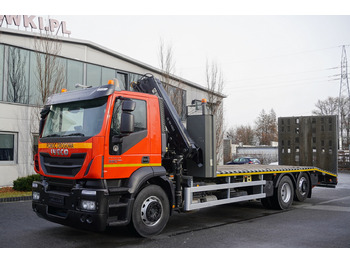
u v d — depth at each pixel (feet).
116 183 18.33
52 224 23.49
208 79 67.97
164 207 20.44
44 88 45.78
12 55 48.11
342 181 64.34
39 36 47.88
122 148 18.34
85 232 21.09
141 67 67.77
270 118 266.36
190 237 20.04
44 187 19.66
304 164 39.63
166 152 22.77
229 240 19.36
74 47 55.11
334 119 37.96
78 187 17.71
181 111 56.59
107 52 60.39
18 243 18.58
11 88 47.98
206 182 25.39
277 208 30.71
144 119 19.89
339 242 18.92
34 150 48.21
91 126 18.01
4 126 46.62
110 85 18.25
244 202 35.63
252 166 34.99
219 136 68.13
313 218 26.45
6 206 31.76
